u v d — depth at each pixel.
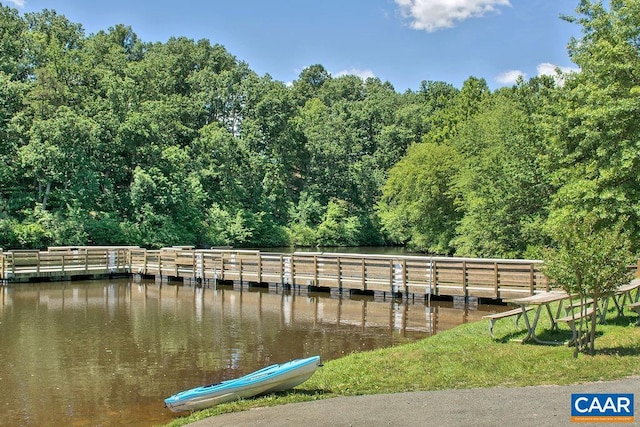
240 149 65.19
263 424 7.42
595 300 9.78
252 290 25.84
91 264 30.34
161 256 29.58
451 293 21.52
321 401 8.42
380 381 9.53
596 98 16.38
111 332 16.80
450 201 42.25
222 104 72.56
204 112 70.88
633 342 10.68
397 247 66.62
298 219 69.00
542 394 7.95
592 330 9.88
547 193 28.81
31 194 45.22
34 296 24.41
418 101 93.88
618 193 15.78
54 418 9.71
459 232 38.66
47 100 47.50
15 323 18.25
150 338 15.95
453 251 44.44
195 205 57.41
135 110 56.09
